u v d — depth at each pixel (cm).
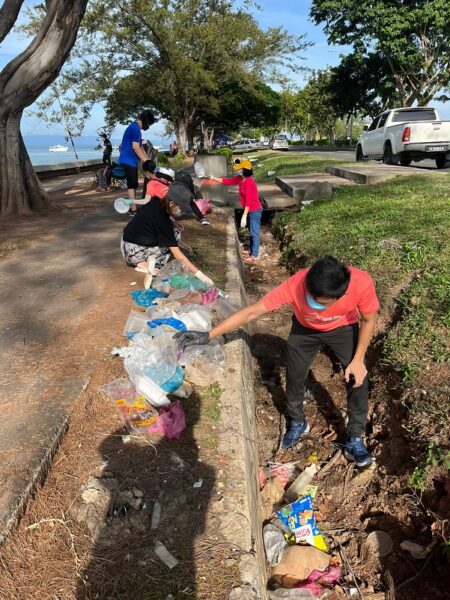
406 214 712
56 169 2030
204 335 329
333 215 830
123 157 822
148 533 234
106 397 316
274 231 1017
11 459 257
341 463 390
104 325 411
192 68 2717
